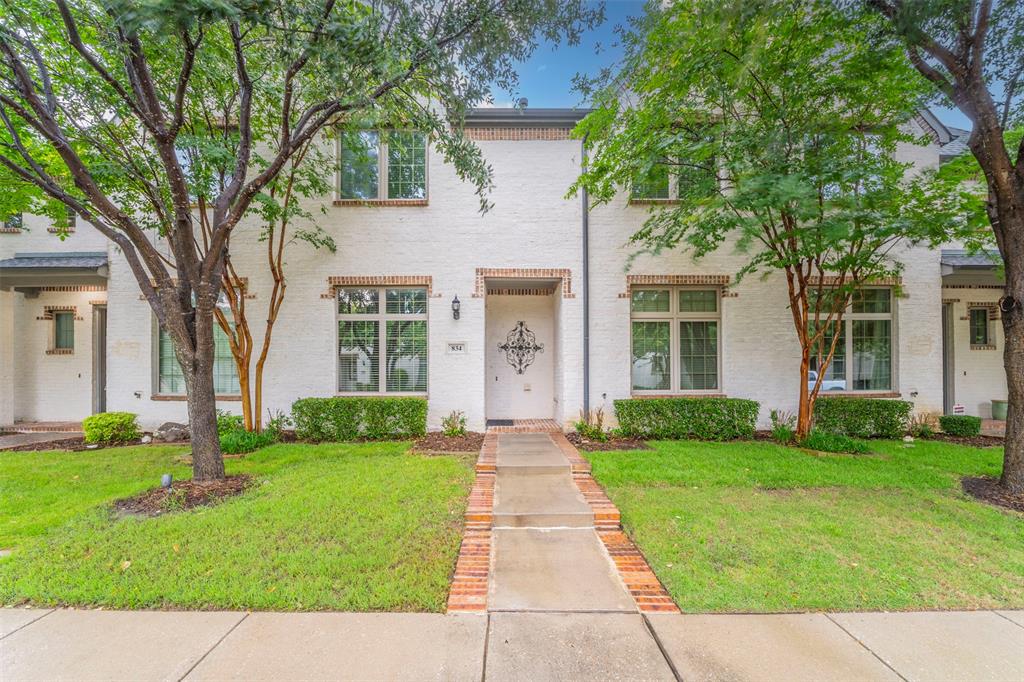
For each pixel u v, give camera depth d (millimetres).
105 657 2275
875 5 4941
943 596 2836
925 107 5977
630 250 8070
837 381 8188
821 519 4027
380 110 5023
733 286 7398
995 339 9164
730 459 5992
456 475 5289
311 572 3078
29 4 4305
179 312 4914
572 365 8047
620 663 2244
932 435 7578
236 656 2283
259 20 3709
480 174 5508
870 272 6684
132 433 7648
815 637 2453
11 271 7770
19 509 4305
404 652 2316
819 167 5469
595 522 4047
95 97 4996
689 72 5602
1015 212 4859
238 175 4945
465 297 8047
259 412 7301
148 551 3344
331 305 8000
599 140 7098
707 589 2898
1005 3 4613
